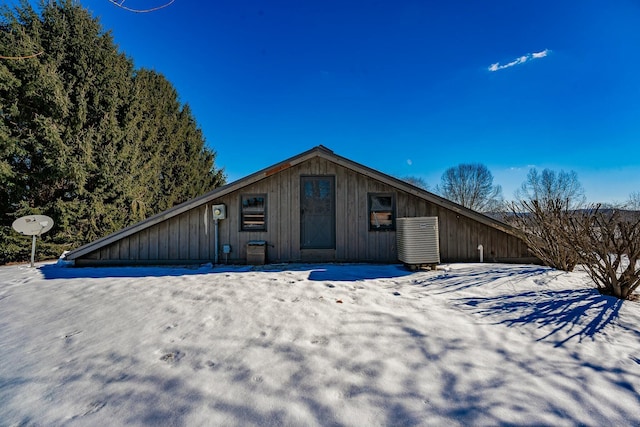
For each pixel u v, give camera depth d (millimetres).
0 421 1974
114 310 4051
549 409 2059
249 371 2508
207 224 7746
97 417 1988
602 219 4824
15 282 5855
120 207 12141
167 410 2041
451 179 33812
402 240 6695
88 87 11234
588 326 3447
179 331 3326
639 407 2088
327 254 7824
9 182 9539
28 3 10570
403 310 3902
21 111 9992
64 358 2791
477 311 3895
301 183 7902
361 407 2068
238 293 4688
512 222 7477
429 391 2248
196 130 20438
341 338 3094
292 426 1893
